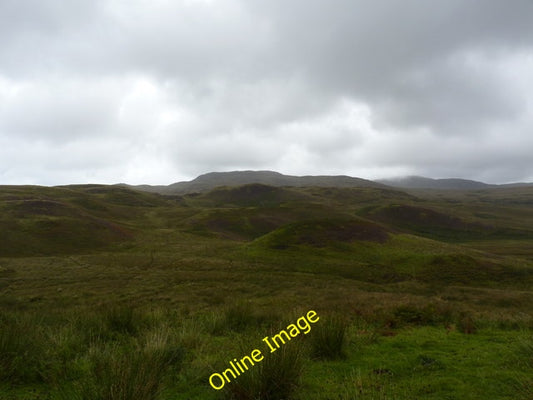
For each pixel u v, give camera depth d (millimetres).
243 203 167625
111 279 32688
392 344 7973
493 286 37750
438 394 5008
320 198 178875
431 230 108188
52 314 11461
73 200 100125
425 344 8016
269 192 181250
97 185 170500
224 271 39250
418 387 5250
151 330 8102
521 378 5422
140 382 4125
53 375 5238
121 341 7715
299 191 188125
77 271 37312
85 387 4301
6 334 5852
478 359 6707
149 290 26500
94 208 97312
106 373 4289
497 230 109688
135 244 62375
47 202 76750
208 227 86812
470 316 11898
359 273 41188
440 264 44688
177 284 30078
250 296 23328
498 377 5637
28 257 49156
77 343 7125
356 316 11758
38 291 25922
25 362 5602
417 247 52594
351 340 7891
